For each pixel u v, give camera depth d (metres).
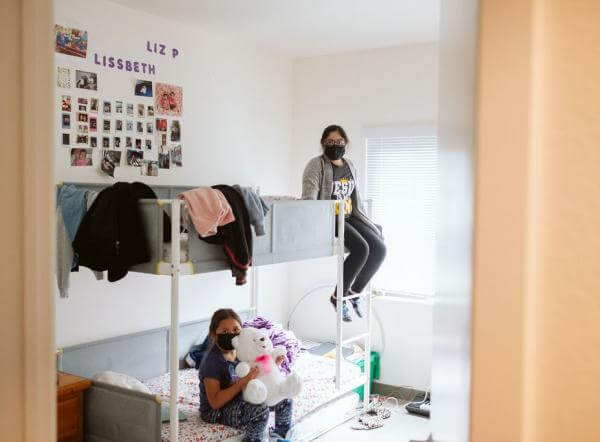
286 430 3.46
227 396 3.23
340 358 4.10
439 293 0.83
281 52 5.08
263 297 5.15
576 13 0.51
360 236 4.25
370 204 4.68
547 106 0.52
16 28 0.75
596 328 0.52
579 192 0.52
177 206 2.87
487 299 0.55
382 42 4.70
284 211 3.63
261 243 3.47
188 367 4.38
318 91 5.21
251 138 4.93
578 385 0.53
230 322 3.44
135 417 2.95
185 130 4.34
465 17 0.62
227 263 3.22
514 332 0.54
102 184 3.73
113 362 3.87
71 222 3.02
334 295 4.22
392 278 4.89
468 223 0.58
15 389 0.78
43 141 0.79
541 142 0.53
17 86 0.76
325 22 4.19
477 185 0.55
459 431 0.62
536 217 0.53
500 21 0.53
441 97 0.84
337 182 4.26
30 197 0.78
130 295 4.02
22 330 0.78
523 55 0.52
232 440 3.20
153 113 4.10
